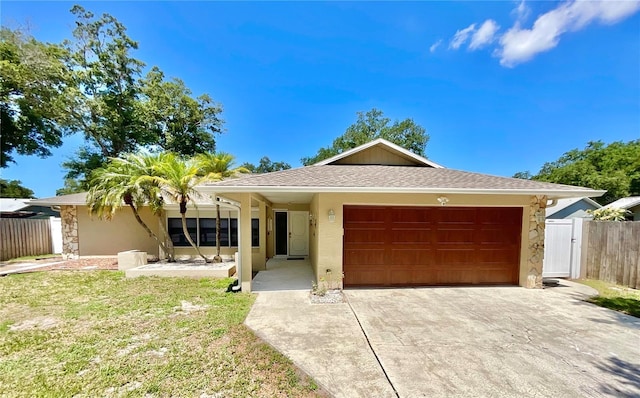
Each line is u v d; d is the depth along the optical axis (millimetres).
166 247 12133
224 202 8211
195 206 11586
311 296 7062
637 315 5840
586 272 9016
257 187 6824
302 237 13969
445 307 6297
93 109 20125
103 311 5953
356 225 7922
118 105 21859
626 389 3391
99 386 3393
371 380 3553
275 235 13961
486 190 7176
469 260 8133
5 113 16359
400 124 32625
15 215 21969
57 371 3719
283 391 3318
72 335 4801
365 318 5625
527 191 7176
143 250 13125
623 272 8102
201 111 25312
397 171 9688
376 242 7969
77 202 12688
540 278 7879
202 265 10578
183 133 24672
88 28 20203
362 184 7273
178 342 4527
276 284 8352
